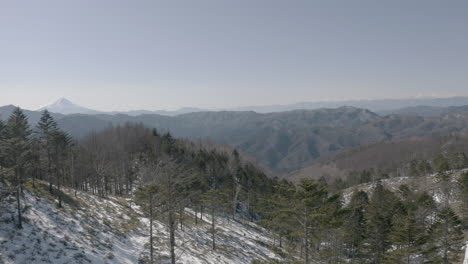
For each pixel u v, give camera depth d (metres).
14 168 26.09
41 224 26.34
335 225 20.97
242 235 52.97
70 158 52.91
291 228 24.17
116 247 28.59
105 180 61.12
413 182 84.25
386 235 32.22
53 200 34.16
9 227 23.30
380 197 52.19
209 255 34.84
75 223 29.81
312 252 25.08
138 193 27.62
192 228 45.06
